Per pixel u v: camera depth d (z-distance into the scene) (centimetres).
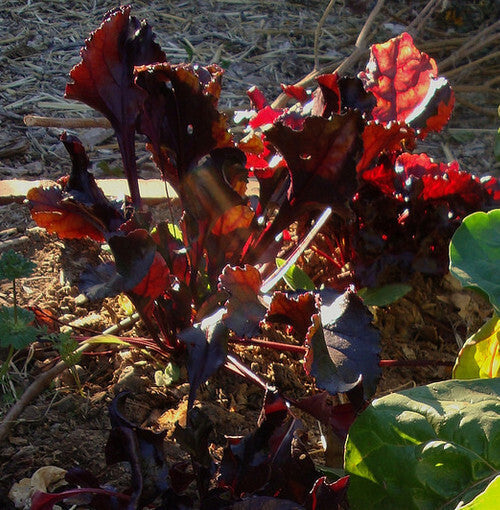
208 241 89
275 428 73
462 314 105
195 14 192
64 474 79
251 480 73
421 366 98
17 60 171
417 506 71
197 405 87
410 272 102
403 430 73
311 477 73
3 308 83
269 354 95
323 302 83
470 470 71
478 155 156
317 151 86
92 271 80
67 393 88
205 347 78
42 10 188
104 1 193
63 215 96
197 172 86
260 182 95
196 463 73
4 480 78
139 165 144
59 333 90
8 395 86
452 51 187
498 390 75
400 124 85
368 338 77
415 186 99
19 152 146
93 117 158
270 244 95
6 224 115
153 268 79
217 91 99
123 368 91
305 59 181
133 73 90
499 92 172
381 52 104
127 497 71
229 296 84
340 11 199
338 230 104
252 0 200
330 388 72
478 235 80
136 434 72
